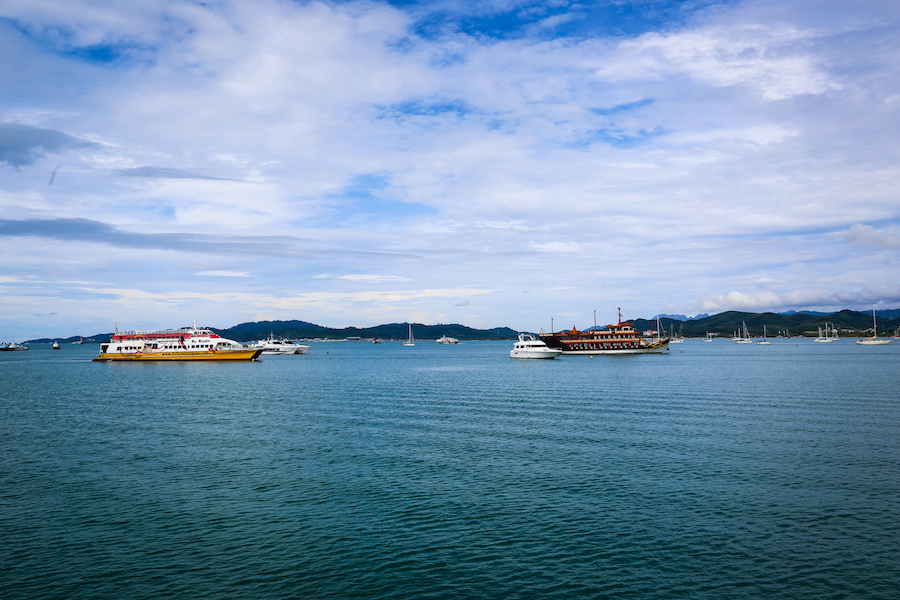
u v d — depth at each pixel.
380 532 29.73
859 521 30.50
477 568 25.78
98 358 198.12
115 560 26.66
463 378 122.81
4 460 44.53
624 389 94.12
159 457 45.53
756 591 23.56
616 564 26.00
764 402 74.88
